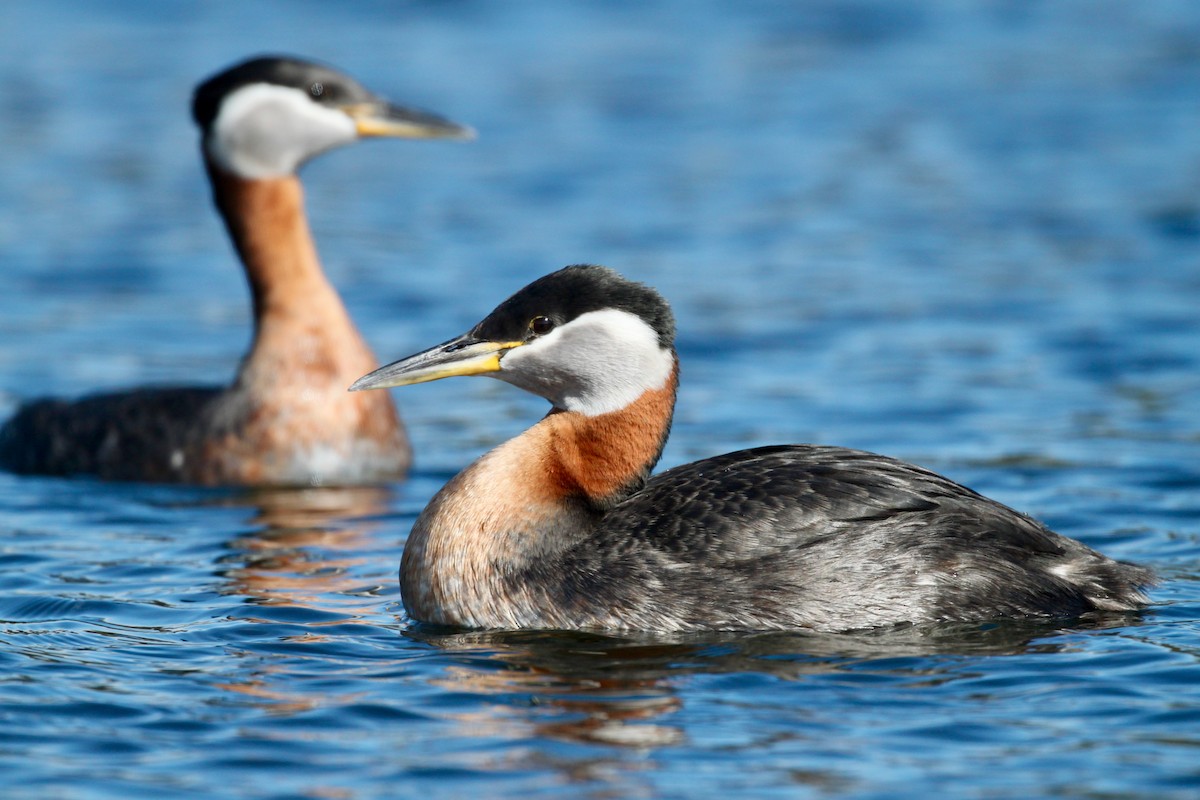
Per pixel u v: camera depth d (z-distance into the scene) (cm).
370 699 1023
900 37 3800
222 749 948
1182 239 2498
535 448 1238
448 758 936
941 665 1079
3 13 3925
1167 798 877
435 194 2869
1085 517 1444
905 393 1858
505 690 1041
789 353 2034
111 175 2922
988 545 1189
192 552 1380
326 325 1655
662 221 2656
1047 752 937
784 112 3272
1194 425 1730
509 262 2445
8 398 1903
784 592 1166
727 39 3784
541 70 3516
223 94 1645
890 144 3072
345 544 1412
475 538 1200
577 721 988
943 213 2666
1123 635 1135
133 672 1070
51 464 1708
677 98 3366
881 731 969
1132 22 3881
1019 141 3064
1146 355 1986
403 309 2231
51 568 1323
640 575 1176
